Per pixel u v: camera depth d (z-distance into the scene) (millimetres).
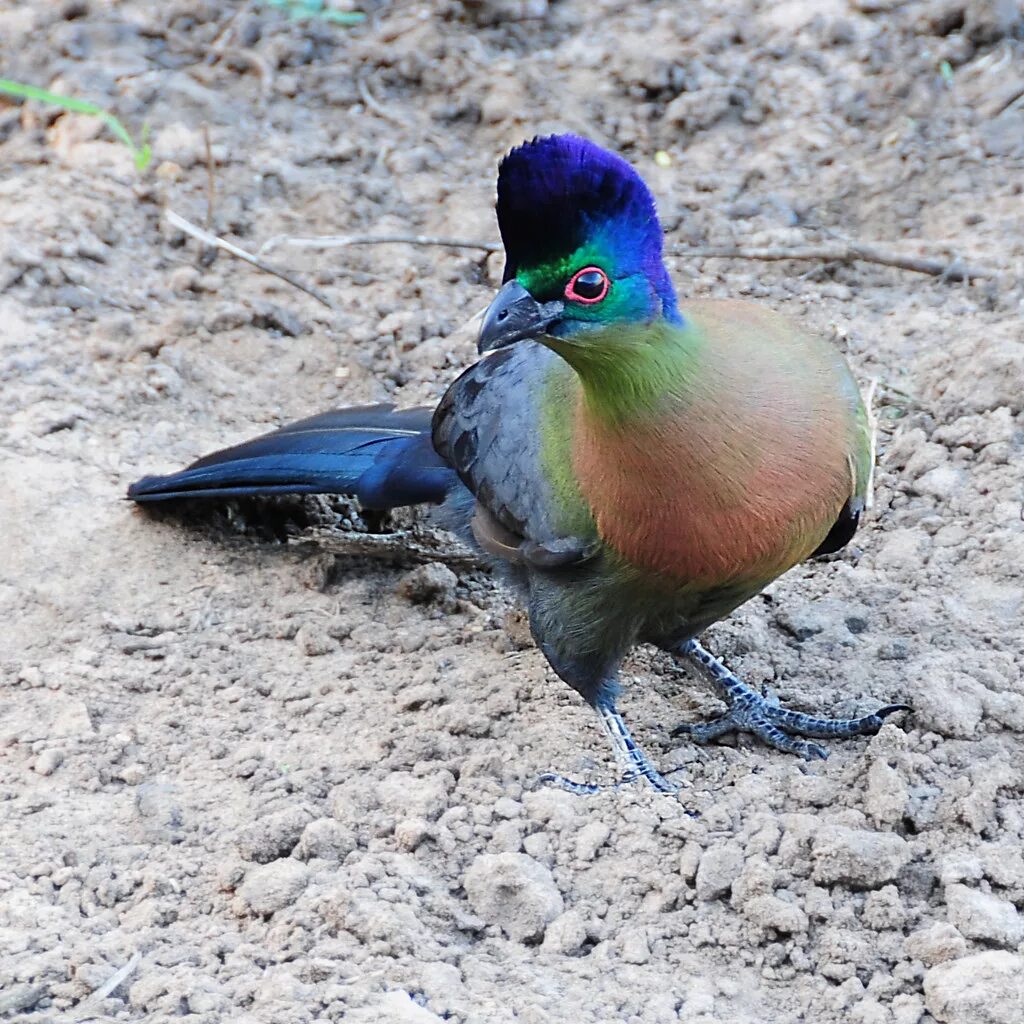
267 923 8656
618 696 10539
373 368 14133
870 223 15469
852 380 9688
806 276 14891
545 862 9133
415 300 14906
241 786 9875
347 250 15461
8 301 14250
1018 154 15953
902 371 13461
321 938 8484
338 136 17000
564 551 9625
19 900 8820
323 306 14812
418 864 9094
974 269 14391
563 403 9852
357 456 11695
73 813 9641
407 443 11656
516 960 8484
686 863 8930
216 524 12570
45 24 18344
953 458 12500
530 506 9859
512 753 10180
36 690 10750
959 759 9633
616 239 8320
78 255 14961
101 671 10914
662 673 11305
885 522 12094
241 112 17203
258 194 16141
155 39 18312
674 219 15570
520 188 8281
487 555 10922
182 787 9867
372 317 14711
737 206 15758
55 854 9242
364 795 9555
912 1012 7988
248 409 13711
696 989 8242
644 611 9742
